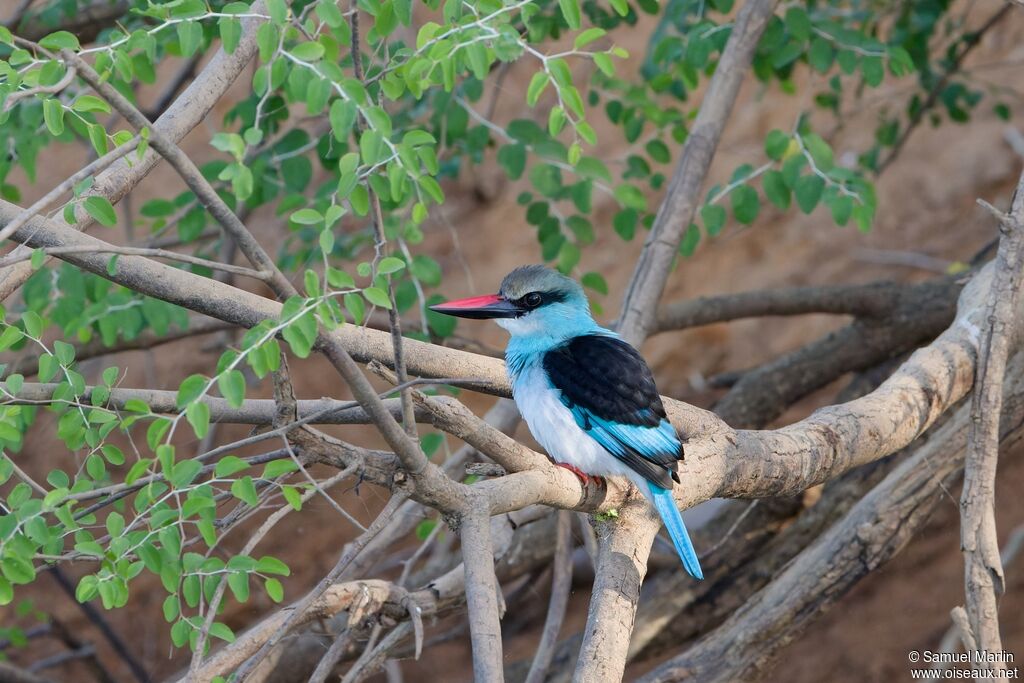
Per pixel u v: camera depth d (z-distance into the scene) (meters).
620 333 9.22
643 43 18.38
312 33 5.71
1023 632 15.32
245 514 6.39
